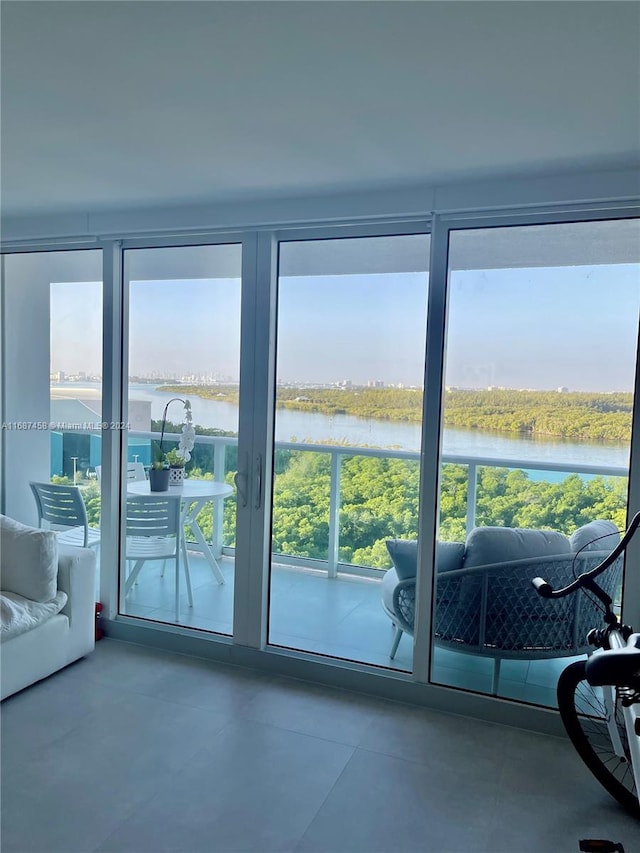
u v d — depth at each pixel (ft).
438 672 9.99
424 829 7.02
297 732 8.94
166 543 11.95
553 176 8.52
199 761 8.16
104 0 4.58
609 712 7.47
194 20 4.86
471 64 5.51
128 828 6.90
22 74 5.86
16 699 9.62
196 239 11.09
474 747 8.71
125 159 8.29
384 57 5.42
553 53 5.30
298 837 6.84
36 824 6.93
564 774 8.12
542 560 9.30
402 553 10.22
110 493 11.98
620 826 7.14
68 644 10.64
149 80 5.95
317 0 4.55
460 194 9.01
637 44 5.12
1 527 10.52
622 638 6.74
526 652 9.54
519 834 6.98
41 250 12.32
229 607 11.54
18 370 13.87
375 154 7.90
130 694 9.89
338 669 10.34
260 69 5.68
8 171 8.86
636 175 8.13
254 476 10.84
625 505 8.80
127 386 12.02
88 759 8.13
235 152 7.93
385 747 8.63
